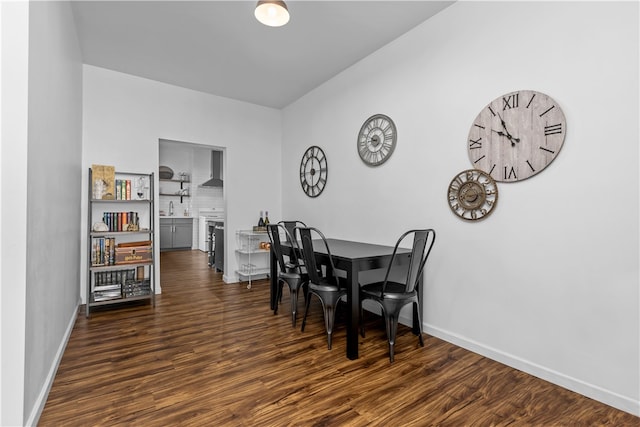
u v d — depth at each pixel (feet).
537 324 6.30
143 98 12.24
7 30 4.05
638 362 5.08
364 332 8.52
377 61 10.13
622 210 5.23
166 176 25.49
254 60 10.85
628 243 5.17
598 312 5.51
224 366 6.53
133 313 9.96
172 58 10.73
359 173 10.89
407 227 9.10
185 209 26.66
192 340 7.87
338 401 5.35
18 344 4.02
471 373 6.37
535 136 6.28
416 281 7.55
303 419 4.87
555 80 6.01
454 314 7.84
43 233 5.19
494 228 7.02
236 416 4.92
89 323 9.05
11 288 4.00
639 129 5.06
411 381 6.03
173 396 5.44
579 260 5.73
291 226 10.77
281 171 15.97
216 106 14.05
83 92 11.00
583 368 5.67
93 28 8.96
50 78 5.70
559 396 5.60
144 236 12.29
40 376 4.99
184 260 20.35
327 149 12.50
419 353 7.28
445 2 7.82
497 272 6.97
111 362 6.66
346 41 9.64
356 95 11.02
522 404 5.34
